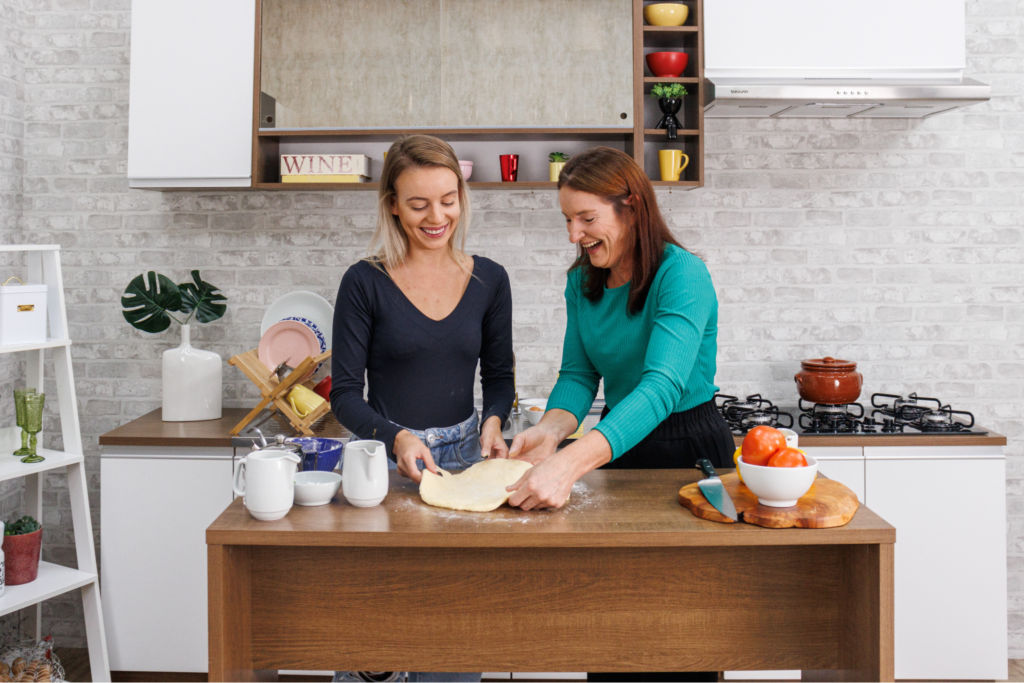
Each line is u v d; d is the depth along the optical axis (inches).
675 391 62.6
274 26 117.5
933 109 117.5
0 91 120.1
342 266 127.0
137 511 107.0
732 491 58.9
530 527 52.4
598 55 116.9
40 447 126.3
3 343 93.0
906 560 106.4
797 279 127.2
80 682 115.3
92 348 128.3
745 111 120.4
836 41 113.0
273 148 121.6
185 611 107.7
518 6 118.2
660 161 116.1
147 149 114.3
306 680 113.0
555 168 118.1
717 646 57.4
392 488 62.9
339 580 56.7
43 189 127.1
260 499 53.2
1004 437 105.4
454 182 71.8
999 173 125.5
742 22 113.4
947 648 106.7
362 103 118.0
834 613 57.6
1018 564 127.3
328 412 116.2
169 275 127.6
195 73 113.8
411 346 75.0
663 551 56.6
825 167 126.3
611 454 59.2
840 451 106.1
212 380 116.4
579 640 57.1
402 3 118.3
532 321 127.7
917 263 126.7
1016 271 126.0
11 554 97.3
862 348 127.7
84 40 126.0
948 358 127.3
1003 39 124.3
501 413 78.8
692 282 66.9
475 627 56.9
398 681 68.4
